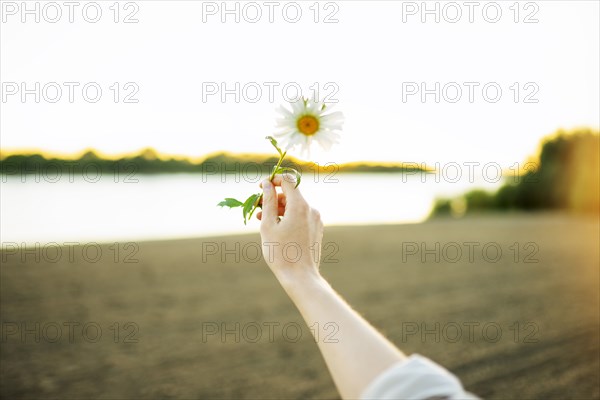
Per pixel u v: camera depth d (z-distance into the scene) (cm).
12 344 465
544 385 387
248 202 84
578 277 774
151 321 535
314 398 366
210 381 392
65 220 1246
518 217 1908
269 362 432
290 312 576
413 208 2025
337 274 780
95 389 375
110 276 723
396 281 735
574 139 2184
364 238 1144
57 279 700
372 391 47
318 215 76
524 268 842
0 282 680
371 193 2336
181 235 1110
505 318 561
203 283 696
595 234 1291
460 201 2114
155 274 741
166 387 381
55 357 438
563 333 511
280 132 82
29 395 365
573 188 2153
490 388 382
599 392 373
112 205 1553
